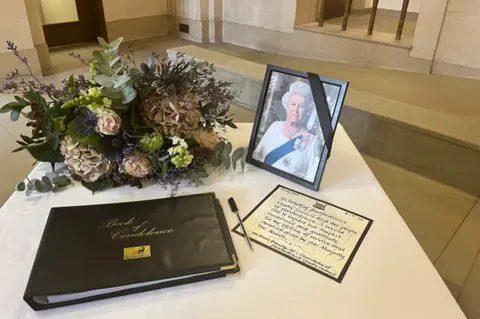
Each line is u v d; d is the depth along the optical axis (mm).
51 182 1067
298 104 1095
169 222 915
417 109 2252
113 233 875
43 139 1070
